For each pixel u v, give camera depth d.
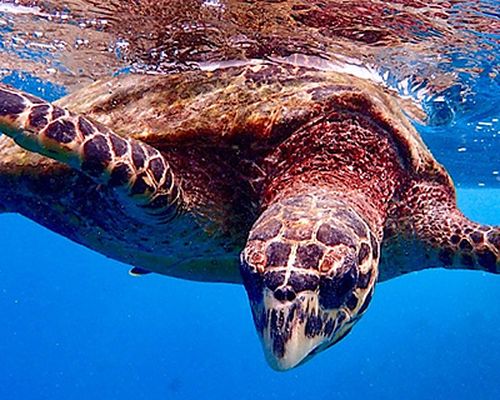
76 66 0.94
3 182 0.63
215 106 0.60
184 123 0.58
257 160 0.58
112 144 0.49
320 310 0.43
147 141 0.58
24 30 0.84
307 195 0.51
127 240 0.60
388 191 0.60
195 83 0.66
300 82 0.63
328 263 0.44
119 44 0.83
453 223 0.60
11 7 0.77
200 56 0.81
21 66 1.00
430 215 0.61
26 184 0.61
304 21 0.74
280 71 0.67
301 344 0.41
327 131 0.58
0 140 0.72
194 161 0.57
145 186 0.50
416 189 0.62
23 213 0.69
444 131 1.33
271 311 0.42
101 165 0.48
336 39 0.79
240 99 0.61
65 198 0.59
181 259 0.62
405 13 0.73
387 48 0.83
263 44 0.80
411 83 0.96
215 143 0.57
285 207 0.49
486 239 0.57
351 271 0.44
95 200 0.57
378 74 0.90
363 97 0.59
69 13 0.77
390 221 0.61
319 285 0.43
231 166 0.58
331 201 0.50
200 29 0.77
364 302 0.47
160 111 0.62
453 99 1.07
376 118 0.60
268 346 0.41
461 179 2.31
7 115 0.47
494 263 0.57
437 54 0.86
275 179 0.57
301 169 0.57
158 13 0.74
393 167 0.61
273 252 0.44
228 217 0.58
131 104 0.66
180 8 0.72
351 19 0.74
